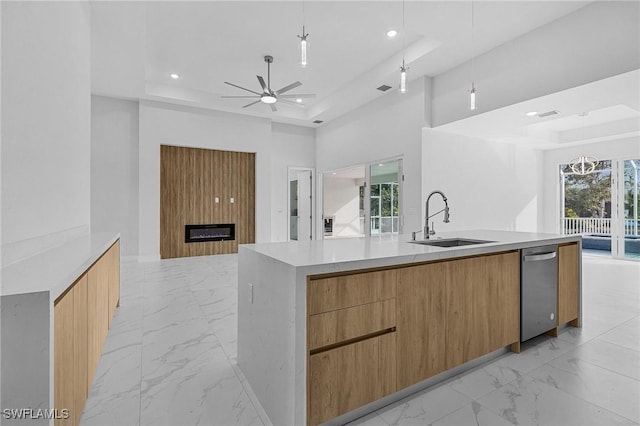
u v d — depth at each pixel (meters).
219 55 4.84
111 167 6.03
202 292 4.05
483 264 2.14
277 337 1.59
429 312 1.87
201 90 6.35
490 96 4.26
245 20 3.90
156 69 5.35
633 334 2.75
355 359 1.59
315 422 1.48
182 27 4.07
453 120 4.75
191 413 1.71
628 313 3.32
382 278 1.68
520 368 2.16
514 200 6.91
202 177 6.88
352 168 6.98
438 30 3.86
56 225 2.28
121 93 5.83
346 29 4.10
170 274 5.07
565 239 2.76
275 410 1.60
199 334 2.75
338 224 8.89
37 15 1.91
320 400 1.49
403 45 4.55
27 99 1.76
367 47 4.60
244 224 7.33
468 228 5.85
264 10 3.70
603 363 2.23
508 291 2.29
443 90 4.91
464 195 5.79
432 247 2.08
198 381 2.02
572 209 8.14
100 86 5.52
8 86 1.53
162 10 3.70
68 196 2.61
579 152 7.27
